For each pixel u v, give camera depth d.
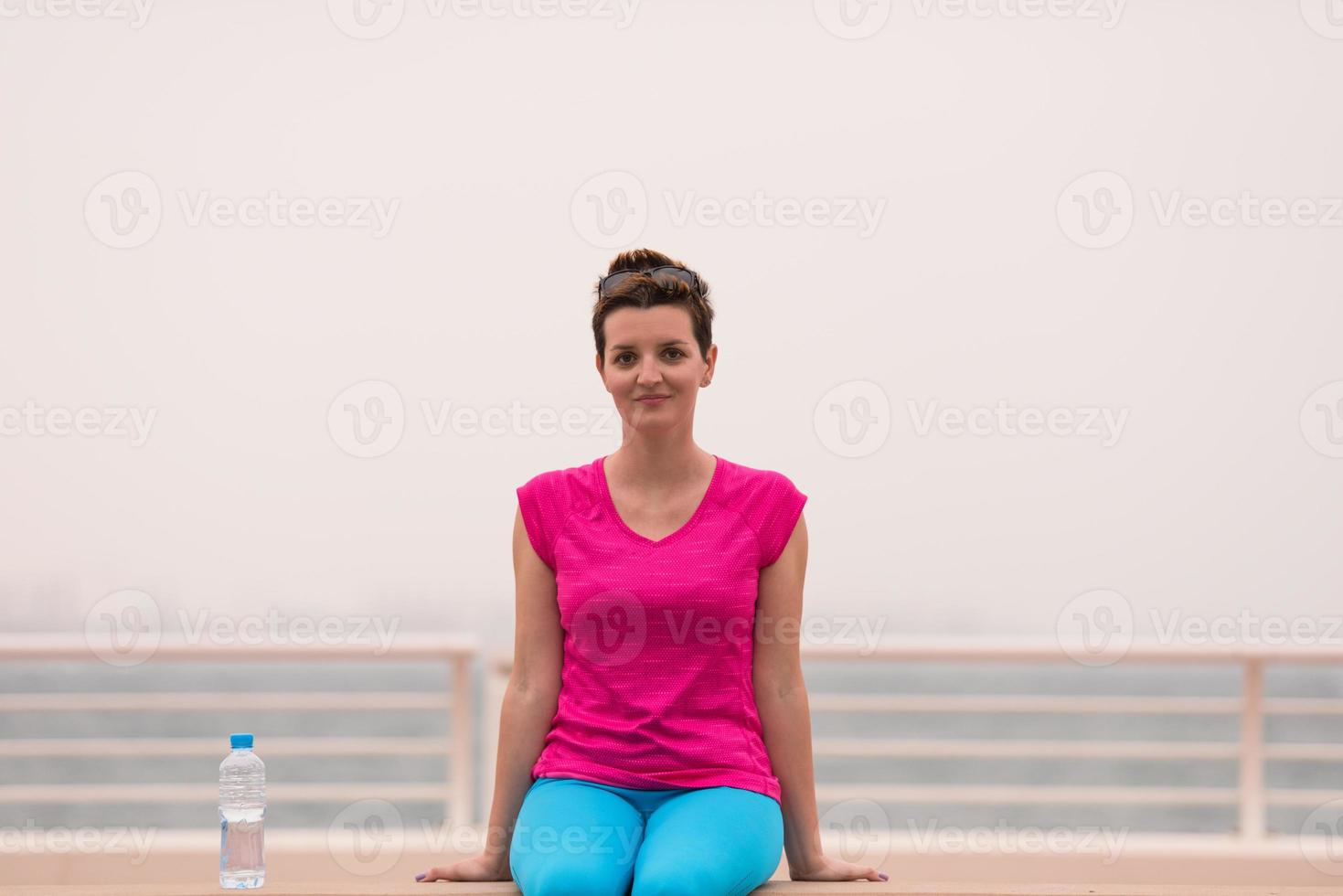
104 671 42.66
